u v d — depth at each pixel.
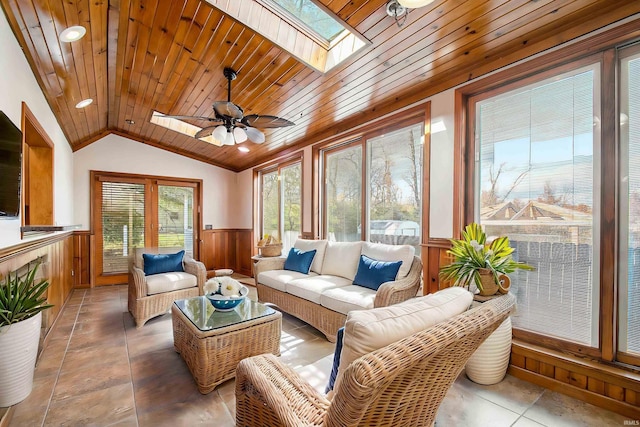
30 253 2.34
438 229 2.68
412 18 1.94
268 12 2.33
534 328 2.13
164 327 3.12
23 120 2.16
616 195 1.79
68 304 3.96
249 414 1.18
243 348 2.13
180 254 3.94
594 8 1.79
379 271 2.78
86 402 1.83
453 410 1.75
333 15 1.99
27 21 1.91
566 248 1.99
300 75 2.78
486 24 1.96
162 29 2.38
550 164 2.07
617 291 1.79
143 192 5.50
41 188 3.21
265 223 5.83
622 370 1.73
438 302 1.10
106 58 2.75
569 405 1.80
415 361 0.72
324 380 1.34
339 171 4.03
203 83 3.17
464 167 2.53
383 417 0.84
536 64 2.08
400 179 3.20
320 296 2.83
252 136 3.02
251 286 5.06
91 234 4.96
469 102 2.52
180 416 1.72
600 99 1.84
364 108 3.36
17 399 1.79
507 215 2.29
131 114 4.33
